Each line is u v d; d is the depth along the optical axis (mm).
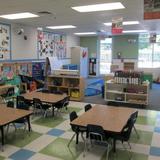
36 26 9641
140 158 3744
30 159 3662
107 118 3947
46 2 5184
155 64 13102
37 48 10188
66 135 4707
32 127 5176
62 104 5832
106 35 13461
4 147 4094
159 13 4246
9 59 8461
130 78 7152
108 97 7801
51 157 3748
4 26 8164
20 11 6254
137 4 5332
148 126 5293
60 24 8922
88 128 3496
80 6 5602
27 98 5805
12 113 4293
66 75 8469
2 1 5086
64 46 12750
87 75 13875
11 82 7984
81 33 12625
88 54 14523
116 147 4164
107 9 5918
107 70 14484
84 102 7738
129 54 13430
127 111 4422
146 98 7141
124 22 8094
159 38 12703
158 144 4297
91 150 4027
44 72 9836
